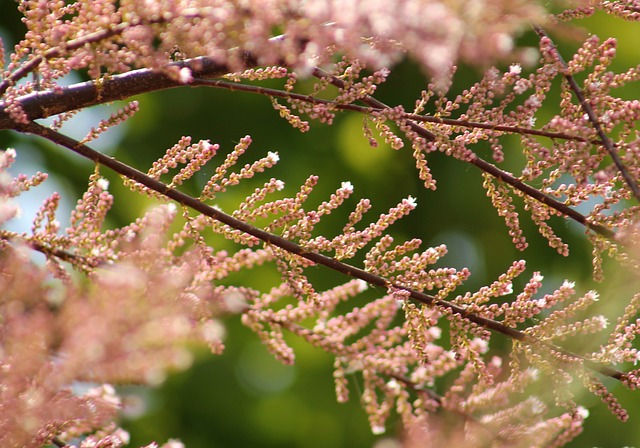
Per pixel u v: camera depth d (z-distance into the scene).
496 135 1.20
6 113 1.20
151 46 1.14
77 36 1.16
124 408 1.18
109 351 1.11
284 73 1.22
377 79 1.21
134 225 1.23
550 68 1.19
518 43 2.38
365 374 1.32
